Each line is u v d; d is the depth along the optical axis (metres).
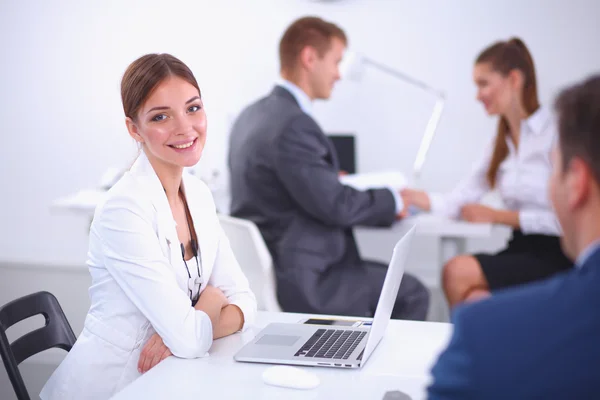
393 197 2.75
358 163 4.32
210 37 4.32
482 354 0.77
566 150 0.82
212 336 1.51
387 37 4.19
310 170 2.55
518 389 0.75
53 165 4.61
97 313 1.58
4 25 4.51
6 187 4.68
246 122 2.70
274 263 2.61
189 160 1.57
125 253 1.52
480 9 4.08
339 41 2.77
